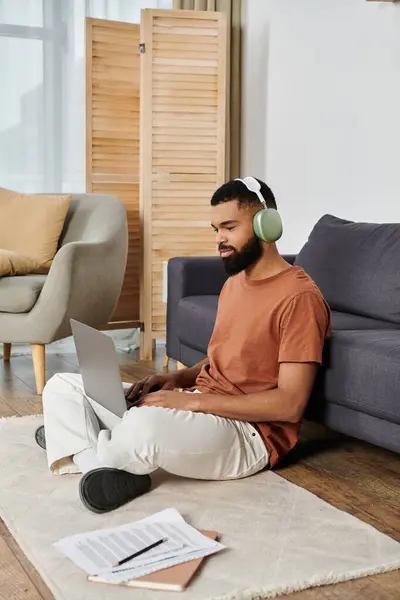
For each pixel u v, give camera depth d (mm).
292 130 4293
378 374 2279
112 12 4930
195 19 4320
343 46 3869
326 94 4008
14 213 4012
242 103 4762
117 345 4758
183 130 4359
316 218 4133
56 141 4891
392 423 2295
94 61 4453
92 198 4109
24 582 1732
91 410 2355
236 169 4805
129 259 4617
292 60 4262
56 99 4871
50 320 3480
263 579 1711
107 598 1625
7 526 2023
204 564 1777
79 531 1975
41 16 4805
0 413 3205
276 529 1985
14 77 4789
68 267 3504
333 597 1663
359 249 3072
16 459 2525
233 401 2258
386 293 2875
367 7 3693
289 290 2309
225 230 2334
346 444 2793
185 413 2221
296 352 2266
